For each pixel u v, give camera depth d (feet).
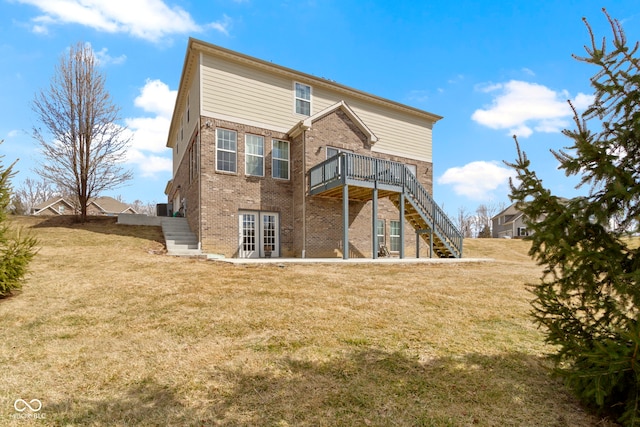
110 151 55.36
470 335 15.29
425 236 52.08
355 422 8.94
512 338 15.02
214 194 42.27
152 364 12.28
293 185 48.34
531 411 9.48
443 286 25.46
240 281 24.45
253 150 45.85
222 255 40.50
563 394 10.42
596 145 8.82
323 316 17.28
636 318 8.17
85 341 14.35
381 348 13.64
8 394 10.36
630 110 9.05
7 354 13.16
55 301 19.60
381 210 55.98
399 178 45.24
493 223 183.62
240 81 45.24
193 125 46.78
